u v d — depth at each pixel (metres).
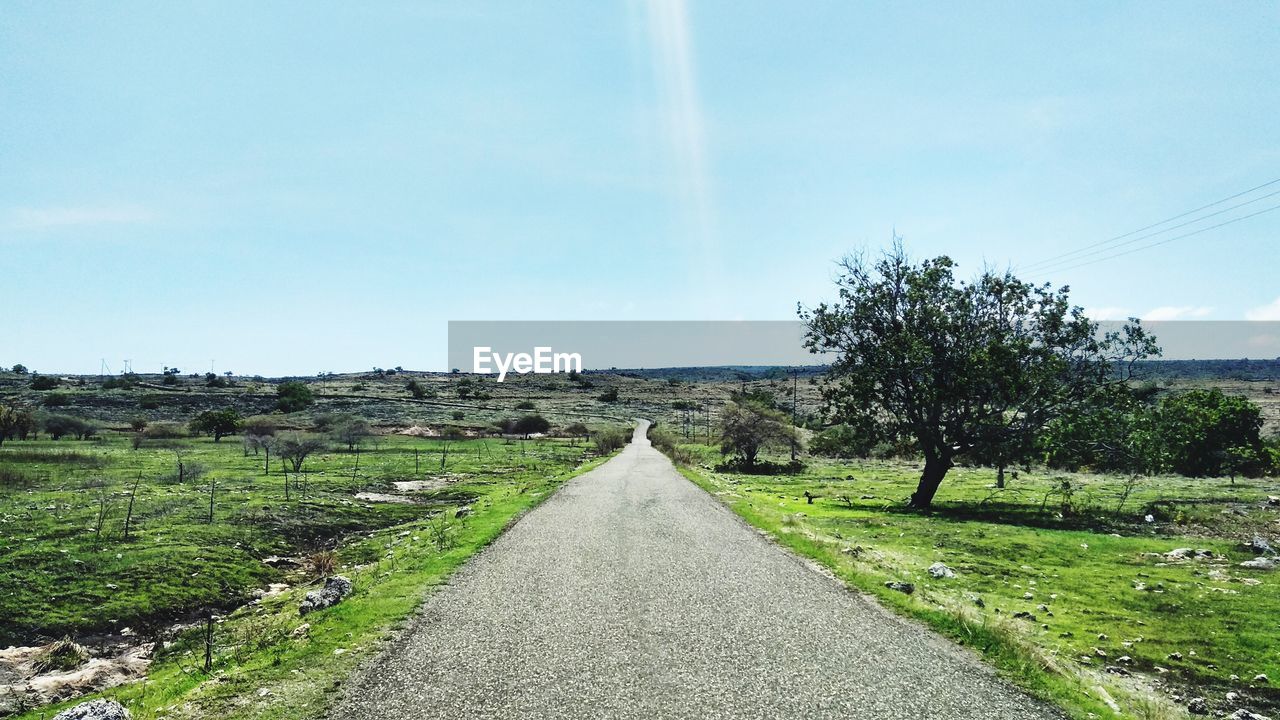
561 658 8.19
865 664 8.12
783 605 10.62
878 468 53.53
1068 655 10.02
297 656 8.29
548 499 24.69
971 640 8.95
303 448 42.84
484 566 13.34
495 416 106.19
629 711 6.74
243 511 24.59
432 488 36.41
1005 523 23.45
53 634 12.90
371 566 16.25
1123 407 26.81
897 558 16.77
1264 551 17.78
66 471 36.00
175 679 8.95
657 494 26.84
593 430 95.56
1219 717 8.09
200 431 68.75
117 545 18.38
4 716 9.50
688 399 161.00
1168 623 11.80
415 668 7.85
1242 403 45.69
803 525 19.02
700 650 8.52
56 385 117.00
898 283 29.39
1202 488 35.31
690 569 13.13
